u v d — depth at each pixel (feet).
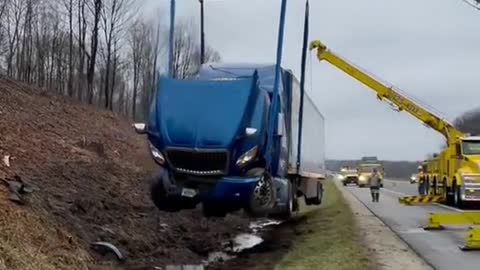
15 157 52.16
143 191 60.39
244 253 45.24
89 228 41.04
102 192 53.42
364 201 98.22
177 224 52.16
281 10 41.65
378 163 185.26
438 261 38.37
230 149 37.22
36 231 33.01
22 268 27.53
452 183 87.81
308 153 65.87
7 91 88.12
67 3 155.43
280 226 58.49
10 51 149.38
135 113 173.37
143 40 181.47
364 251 40.37
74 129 84.33
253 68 45.57
